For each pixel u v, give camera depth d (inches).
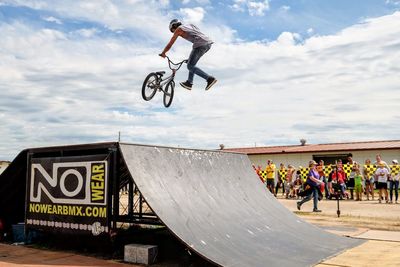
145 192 208.7
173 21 304.5
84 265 203.9
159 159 241.1
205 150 289.3
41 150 255.0
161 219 197.9
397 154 1008.9
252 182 321.1
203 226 215.5
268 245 223.3
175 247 237.9
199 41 294.8
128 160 218.8
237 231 230.1
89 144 233.5
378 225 353.4
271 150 1234.6
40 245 256.1
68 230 235.8
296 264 199.8
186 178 250.2
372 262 212.2
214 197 256.5
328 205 566.6
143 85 320.5
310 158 1136.8
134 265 205.0
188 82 301.6
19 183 285.1
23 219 299.4
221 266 178.9
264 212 281.9
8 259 217.3
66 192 238.5
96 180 227.5
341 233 307.0
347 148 1073.5
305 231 272.5
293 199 705.0
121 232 264.7
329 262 211.9
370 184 685.3
